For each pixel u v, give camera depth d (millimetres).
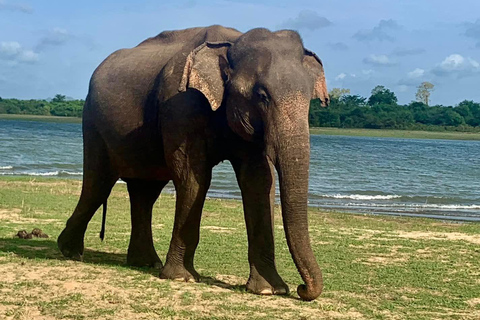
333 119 92062
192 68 5988
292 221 5430
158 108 6645
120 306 5586
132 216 7746
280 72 5660
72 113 121000
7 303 5551
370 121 93000
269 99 5598
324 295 6418
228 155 6523
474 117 100125
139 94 6980
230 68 6027
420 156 48625
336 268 8070
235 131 5996
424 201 21266
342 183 26578
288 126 5473
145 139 6926
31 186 16812
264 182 6391
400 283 7312
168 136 6430
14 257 7484
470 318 5922
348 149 54000
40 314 5312
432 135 87188
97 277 6590
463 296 6840
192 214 6453
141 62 7219
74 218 7801
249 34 6074
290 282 7047
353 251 9477
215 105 5930
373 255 9211
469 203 21141
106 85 7402
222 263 7953
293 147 5422
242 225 11891
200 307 5660
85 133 7688
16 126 72812
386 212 17484
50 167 27609
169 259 6664
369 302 6293
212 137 6359
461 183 28672
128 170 7316
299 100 5555
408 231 12461
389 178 29812
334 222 13477
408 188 25672
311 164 36250
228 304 5781
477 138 86562
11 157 31812
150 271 7176
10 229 9883
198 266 7711
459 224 14438
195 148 6348
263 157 6363
